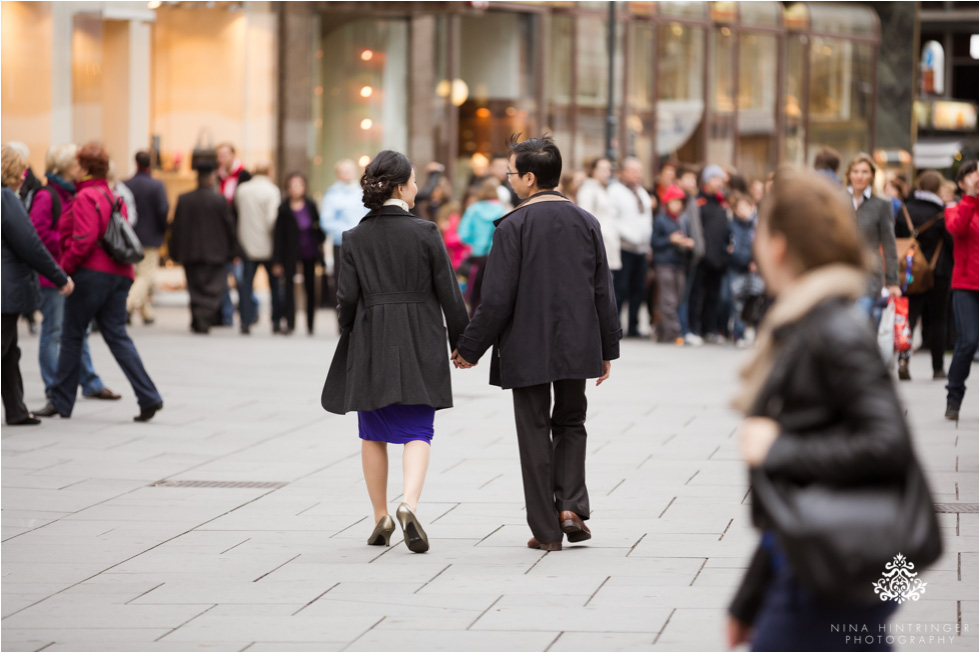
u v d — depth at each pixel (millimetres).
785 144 55438
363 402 11281
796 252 5258
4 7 35062
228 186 31703
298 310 37969
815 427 5070
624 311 39781
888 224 17969
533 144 11477
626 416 18547
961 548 10836
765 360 5250
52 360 18891
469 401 20219
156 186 31219
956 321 18078
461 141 44875
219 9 40656
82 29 37250
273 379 22500
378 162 11555
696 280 30156
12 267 16953
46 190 18781
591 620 8977
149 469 14766
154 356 25547
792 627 5227
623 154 48000
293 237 29766
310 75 42344
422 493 13453
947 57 86000
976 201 17656
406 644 8461
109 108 40125
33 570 10461
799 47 56000
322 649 8367
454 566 10555
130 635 8703
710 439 16609
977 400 20375
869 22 59844
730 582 9977
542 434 11148
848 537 4902
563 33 46438
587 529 11219
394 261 11430
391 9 39031
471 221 27656
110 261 17609
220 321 32406
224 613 9227
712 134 51812
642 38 48812
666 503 12852
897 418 4918
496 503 12977
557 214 11289
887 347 21578
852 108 59188
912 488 4977
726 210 29812
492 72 45094
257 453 15820
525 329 11141
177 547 11242
